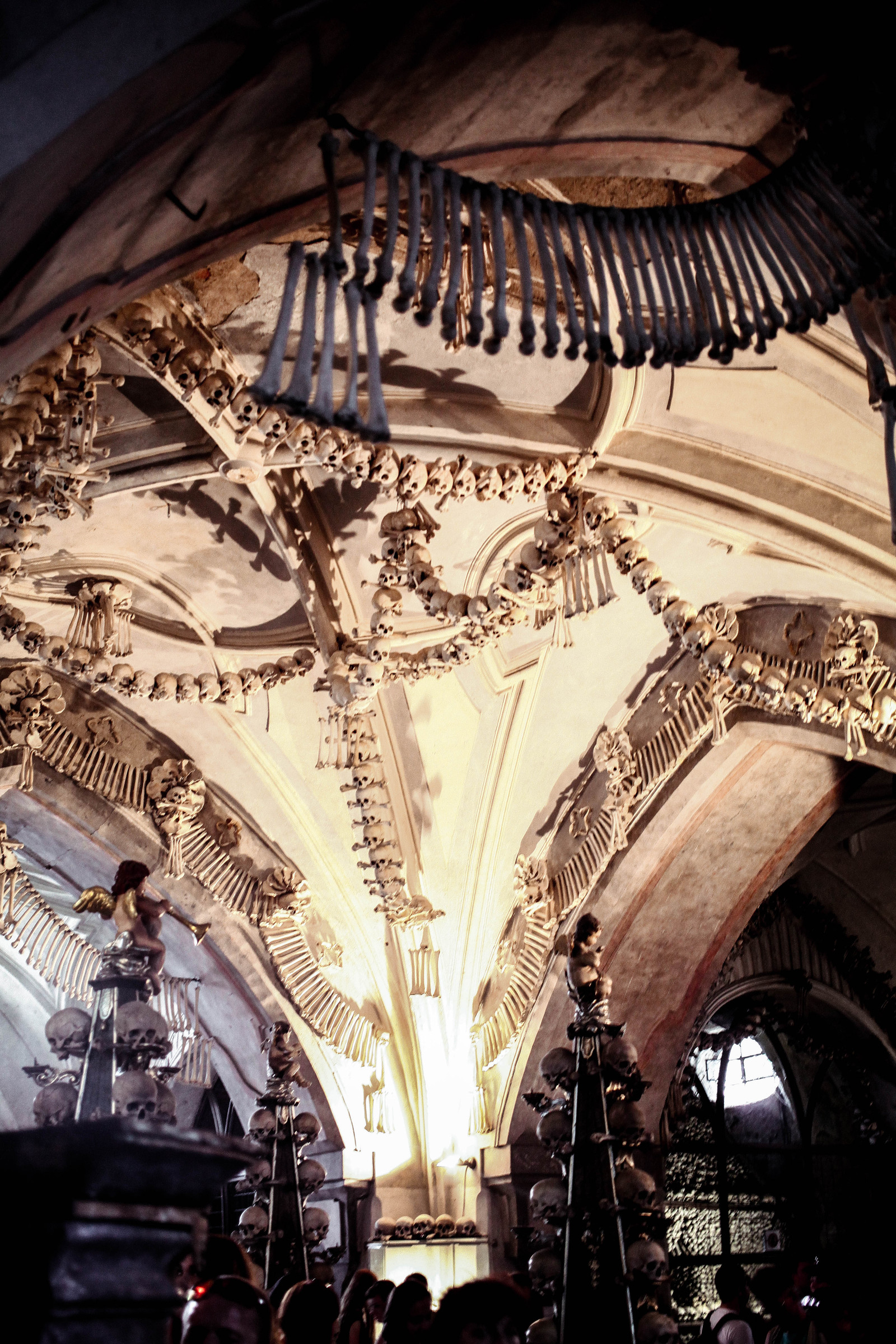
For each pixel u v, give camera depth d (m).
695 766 9.54
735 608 8.82
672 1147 12.14
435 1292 10.13
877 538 6.80
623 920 10.30
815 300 3.59
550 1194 5.65
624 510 7.32
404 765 10.25
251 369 6.09
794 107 3.80
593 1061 5.90
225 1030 10.94
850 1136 13.34
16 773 8.95
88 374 5.36
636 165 4.05
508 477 6.27
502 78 3.44
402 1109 10.91
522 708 9.89
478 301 3.13
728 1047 13.01
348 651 7.24
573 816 10.37
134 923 6.71
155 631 8.96
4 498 5.52
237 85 2.82
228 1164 1.65
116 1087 5.92
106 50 2.53
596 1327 5.28
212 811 10.17
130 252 3.24
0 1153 1.52
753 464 6.78
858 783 10.02
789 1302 6.56
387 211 3.06
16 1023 13.83
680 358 3.40
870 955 12.77
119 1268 1.53
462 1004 10.87
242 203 3.42
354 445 5.82
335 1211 10.41
